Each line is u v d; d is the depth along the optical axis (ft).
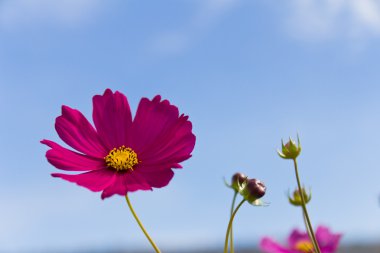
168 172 1.07
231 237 1.14
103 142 1.20
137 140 1.20
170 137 1.16
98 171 1.14
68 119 1.19
